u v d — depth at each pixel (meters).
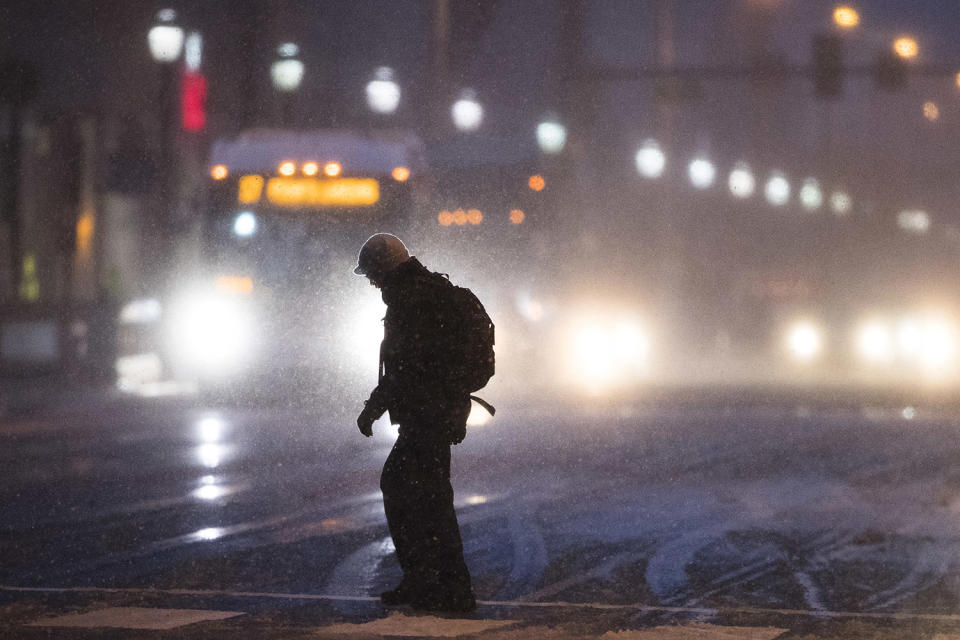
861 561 23.34
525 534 26.09
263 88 98.69
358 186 64.44
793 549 24.58
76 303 82.25
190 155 89.62
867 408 63.00
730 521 28.05
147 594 19.55
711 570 22.27
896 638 16.55
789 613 18.36
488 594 19.92
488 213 75.81
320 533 25.95
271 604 18.70
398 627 16.81
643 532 26.47
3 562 22.64
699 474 36.69
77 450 42.84
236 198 64.56
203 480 34.84
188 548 24.19
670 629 16.81
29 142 110.00
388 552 23.77
